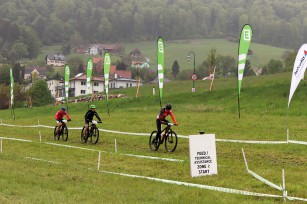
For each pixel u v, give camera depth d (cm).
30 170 1191
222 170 1147
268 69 11712
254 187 948
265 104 3162
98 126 2627
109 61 3175
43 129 2673
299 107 2877
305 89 3338
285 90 3478
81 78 11081
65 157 1525
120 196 865
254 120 2434
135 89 6956
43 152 1681
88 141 1998
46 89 8419
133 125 2569
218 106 3384
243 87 3981
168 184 988
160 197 851
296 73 1459
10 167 1248
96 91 11169
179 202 810
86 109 4544
